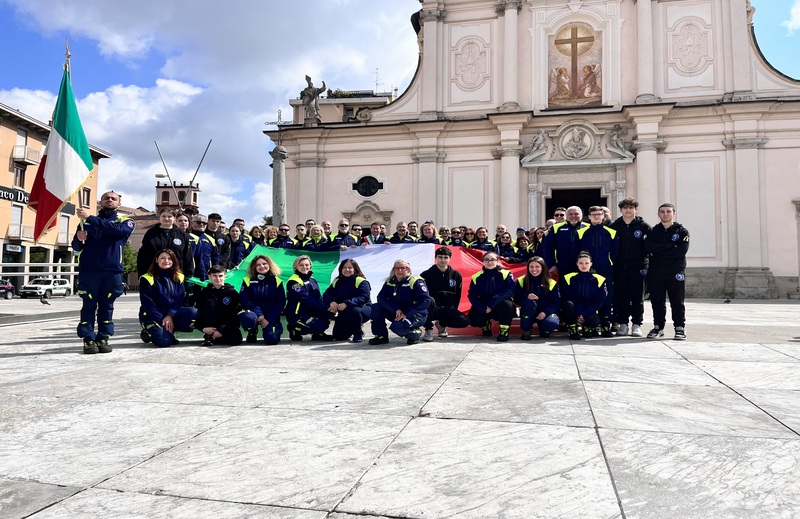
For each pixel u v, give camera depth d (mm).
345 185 26984
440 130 25719
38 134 40219
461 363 5852
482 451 3111
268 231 13094
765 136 22906
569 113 24344
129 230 7047
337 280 8094
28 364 5934
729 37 23656
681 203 23562
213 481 2732
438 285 8320
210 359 6215
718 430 3492
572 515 2354
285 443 3271
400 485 2660
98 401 4285
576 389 4609
